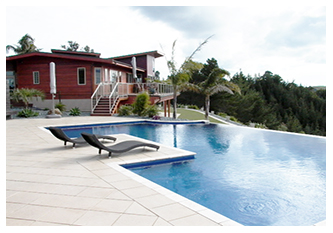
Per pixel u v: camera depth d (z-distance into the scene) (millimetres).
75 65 19234
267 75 56938
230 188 4895
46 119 15094
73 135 10883
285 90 55906
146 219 3027
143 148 7395
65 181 4395
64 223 2932
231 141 9711
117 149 6238
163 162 6363
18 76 20297
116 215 3125
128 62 26391
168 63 15977
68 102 19516
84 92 19203
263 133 11695
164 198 3656
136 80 24844
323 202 4297
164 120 15453
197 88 16609
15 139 8742
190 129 12797
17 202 3506
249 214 3857
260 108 46000
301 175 5723
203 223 2947
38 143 8055
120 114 17266
